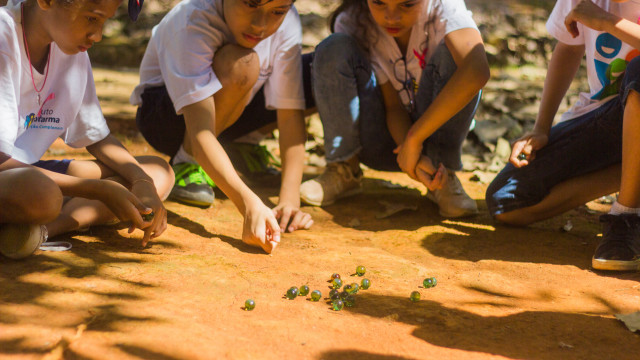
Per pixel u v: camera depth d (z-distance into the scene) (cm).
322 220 326
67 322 181
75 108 256
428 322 201
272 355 172
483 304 220
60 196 215
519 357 179
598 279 249
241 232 290
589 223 335
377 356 175
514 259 274
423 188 396
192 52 288
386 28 311
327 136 348
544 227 326
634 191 258
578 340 192
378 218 334
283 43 320
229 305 204
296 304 210
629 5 280
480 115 570
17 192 205
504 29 809
